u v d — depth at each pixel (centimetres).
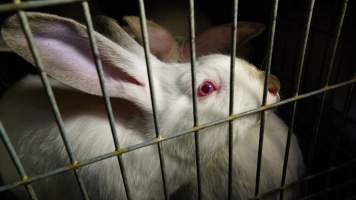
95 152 22
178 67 23
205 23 42
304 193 24
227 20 43
